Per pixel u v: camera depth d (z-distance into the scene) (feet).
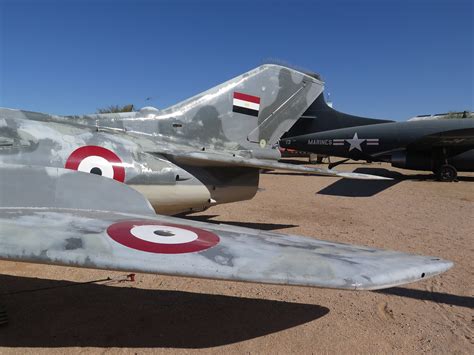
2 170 13.73
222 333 11.59
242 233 12.21
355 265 9.67
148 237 10.71
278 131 23.86
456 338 11.57
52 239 9.81
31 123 16.70
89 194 14.33
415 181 53.16
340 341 11.29
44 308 12.91
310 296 14.48
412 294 14.79
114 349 10.54
